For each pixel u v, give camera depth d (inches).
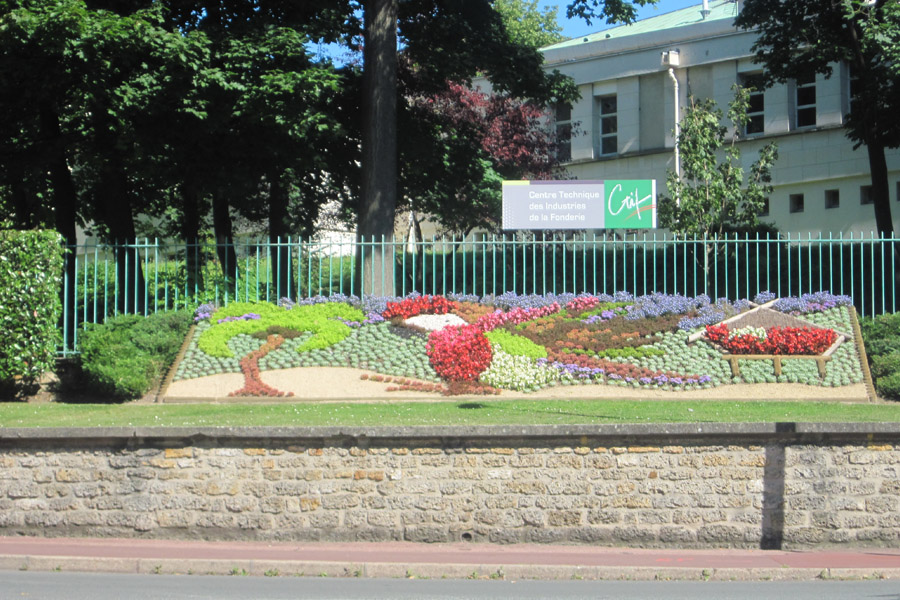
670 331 731.4
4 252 673.6
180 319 740.7
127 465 438.9
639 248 925.8
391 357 711.1
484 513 426.0
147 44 753.6
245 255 856.3
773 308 751.7
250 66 794.2
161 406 624.7
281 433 432.1
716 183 897.5
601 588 351.6
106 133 837.8
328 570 377.4
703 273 869.2
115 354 679.7
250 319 756.6
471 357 694.5
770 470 423.8
